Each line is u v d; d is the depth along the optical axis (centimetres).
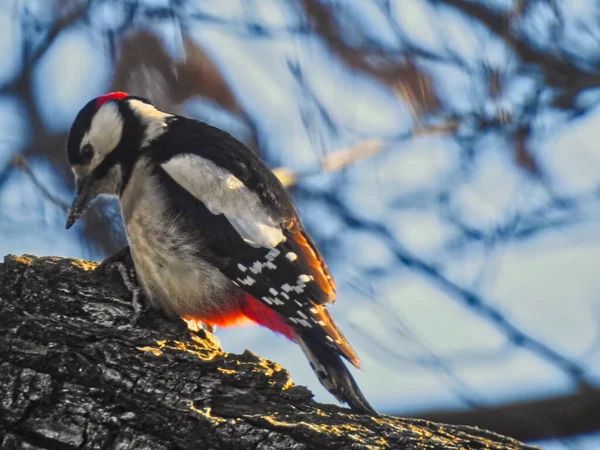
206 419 727
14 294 822
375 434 720
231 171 1022
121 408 739
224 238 989
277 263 982
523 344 1234
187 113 1254
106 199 1300
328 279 1002
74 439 728
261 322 1006
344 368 909
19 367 753
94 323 809
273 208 1012
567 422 1088
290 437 718
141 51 1242
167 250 997
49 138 1346
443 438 725
